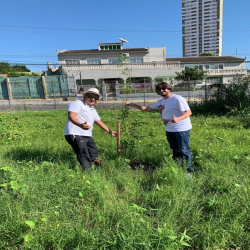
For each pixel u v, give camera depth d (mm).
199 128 7340
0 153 4566
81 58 36875
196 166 3836
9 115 11867
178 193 2676
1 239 1936
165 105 3594
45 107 17781
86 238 1966
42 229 2020
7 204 2236
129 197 2760
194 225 2189
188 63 41125
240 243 2014
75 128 3459
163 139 5742
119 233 2027
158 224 2125
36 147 5082
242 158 3799
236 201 2465
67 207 2404
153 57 38438
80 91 25406
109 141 5516
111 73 33281
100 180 2975
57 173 3213
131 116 10539
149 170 3760
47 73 37750
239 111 9961
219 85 11977
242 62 40594
